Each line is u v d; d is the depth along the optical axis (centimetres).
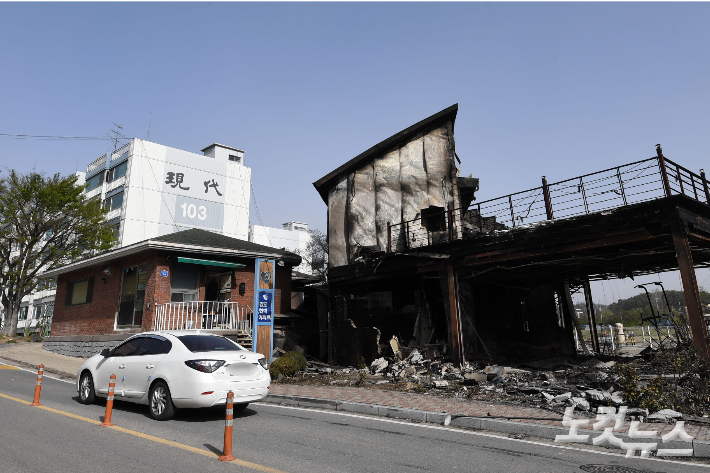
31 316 5472
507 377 1226
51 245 3262
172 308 1692
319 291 2089
